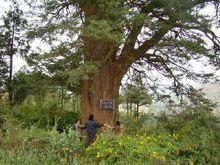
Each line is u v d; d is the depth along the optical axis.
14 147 12.63
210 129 16.73
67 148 14.08
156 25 21.66
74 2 23.41
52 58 22.53
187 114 19.20
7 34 30.44
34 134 15.38
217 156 15.59
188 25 22.47
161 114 20.47
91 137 17.33
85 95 25.39
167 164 13.74
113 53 24.36
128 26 21.58
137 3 23.03
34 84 26.27
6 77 29.78
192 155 15.42
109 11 20.06
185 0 21.20
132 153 14.42
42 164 11.33
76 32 20.06
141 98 30.11
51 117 26.52
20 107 27.34
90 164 13.23
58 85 26.39
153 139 16.03
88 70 20.08
